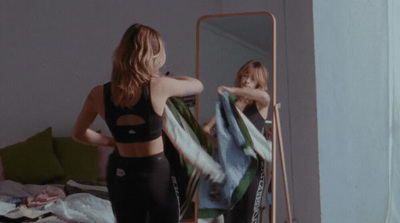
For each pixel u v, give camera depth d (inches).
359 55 137.9
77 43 216.5
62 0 216.8
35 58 216.2
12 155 196.5
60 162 198.2
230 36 137.6
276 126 137.9
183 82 118.0
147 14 215.2
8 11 216.1
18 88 215.9
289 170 166.9
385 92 132.0
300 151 159.9
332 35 145.0
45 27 216.8
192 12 211.9
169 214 114.9
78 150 199.5
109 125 113.9
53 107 216.5
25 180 193.2
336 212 145.3
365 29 135.9
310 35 151.1
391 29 132.0
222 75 137.5
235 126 136.6
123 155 113.7
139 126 111.1
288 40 165.3
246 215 135.7
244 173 136.2
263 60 134.6
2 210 147.6
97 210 151.7
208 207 138.1
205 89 138.3
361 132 138.2
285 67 167.9
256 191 135.6
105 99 113.1
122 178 112.8
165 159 114.3
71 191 168.2
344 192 142.9
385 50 132.0
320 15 147.8
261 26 135.1
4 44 215.9
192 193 138.3
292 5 162.2
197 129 137.1
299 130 160.2
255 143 135.5
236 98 136.7
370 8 134.6
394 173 131.6
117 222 116.2
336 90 144.3
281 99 170.2
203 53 138.9
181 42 212.7
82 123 119.1
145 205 113.3
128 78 110.9
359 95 138.3
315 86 149.6
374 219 135.2
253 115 135.8
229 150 136.9
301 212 160.1
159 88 112.4
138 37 112.2
